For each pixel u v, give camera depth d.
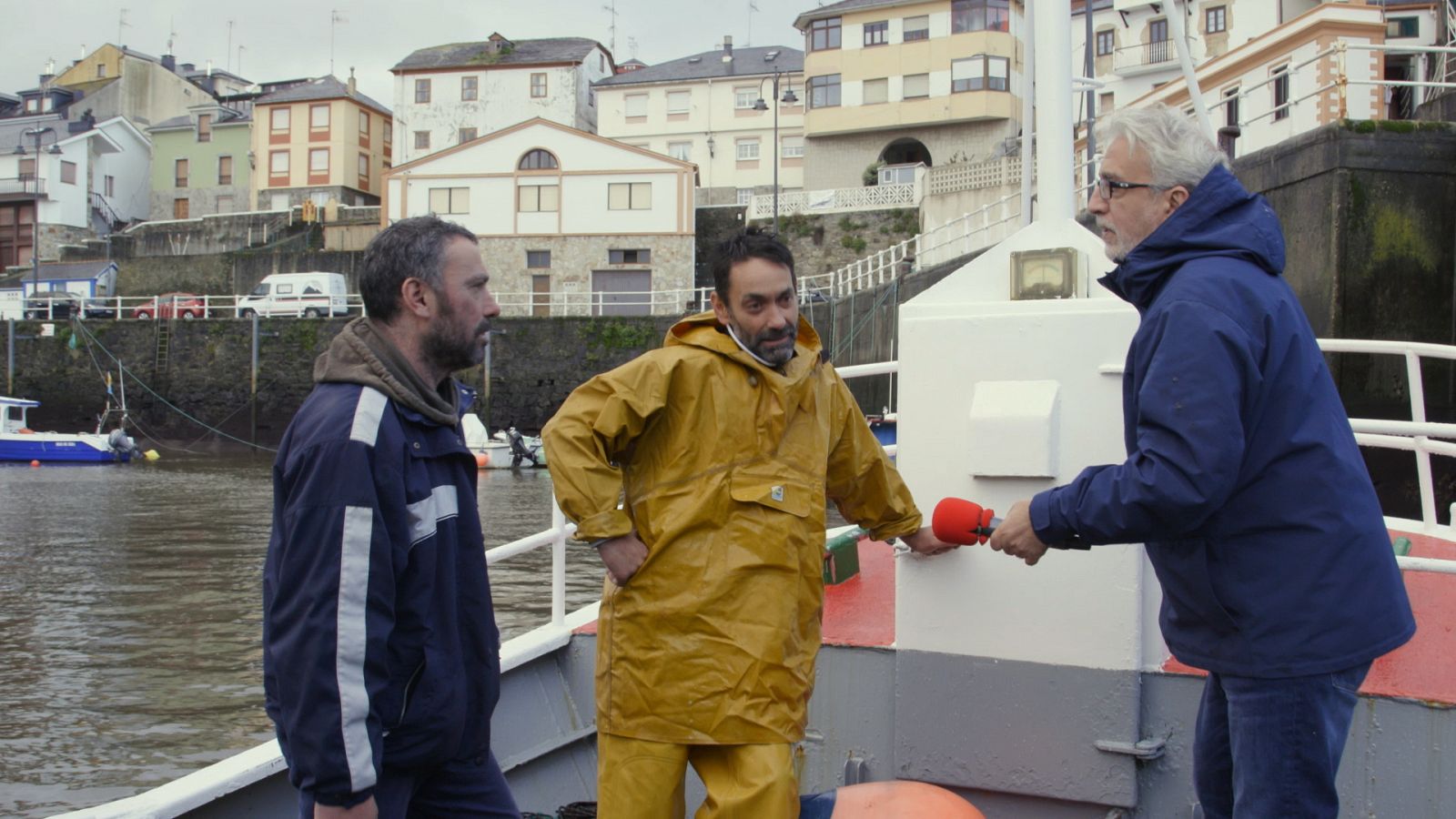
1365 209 13.31
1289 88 24.70
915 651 2.75
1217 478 1.86
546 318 39.12
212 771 2.58
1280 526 1.92
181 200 59.97
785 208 44.44
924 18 47.59
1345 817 2.57
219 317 46.22
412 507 2.05
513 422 39.25
